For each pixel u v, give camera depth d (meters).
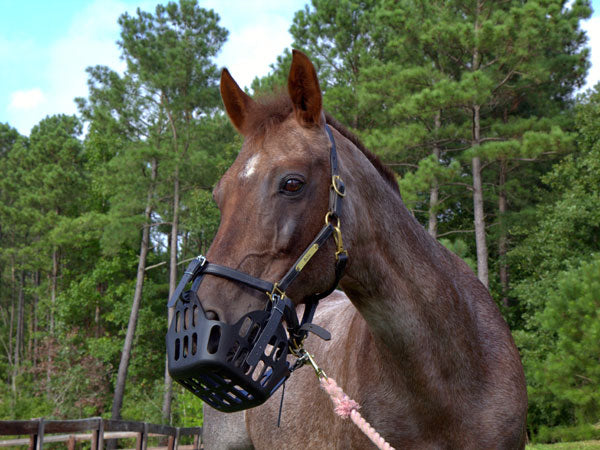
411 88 19.64
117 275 32.41
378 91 19.64
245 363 1.77
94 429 7.69
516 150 17.27
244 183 1.98
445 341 2.19
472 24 18.89
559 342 11.09
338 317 2.92
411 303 2.16
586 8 21.48
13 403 24.78
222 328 1.73
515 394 2.25
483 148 17.47
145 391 26.48
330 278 2.00
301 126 2.07
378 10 20.33
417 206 22.30
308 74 2.03
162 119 25.98
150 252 31.86
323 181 2.02
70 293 31.80
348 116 23.02
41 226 37.28
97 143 33.06
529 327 18.12
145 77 24.17
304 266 1.95
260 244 1.91
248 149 2.06
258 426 3.25
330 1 23.48
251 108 2.24
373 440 2.00
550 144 16.91
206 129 25.48
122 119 25.25
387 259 2.18
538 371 11.38
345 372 2.41
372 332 2.19
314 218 1.98
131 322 25.72
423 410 2.14
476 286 2.59
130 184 25.70
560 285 11.59
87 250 34.62
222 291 1.85
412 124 18.94
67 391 26.22
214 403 1.97
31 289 38.84
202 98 24.69
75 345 30.95
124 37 24.16
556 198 22.08
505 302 22.70
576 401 10.62
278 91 2.25
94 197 36.00
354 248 2.08
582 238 19.55
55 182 37.66
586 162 19.41
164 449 10.94
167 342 1.84
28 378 32.09
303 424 2.73
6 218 42.22
